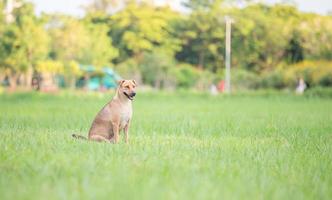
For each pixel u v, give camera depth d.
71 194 8.09
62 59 61.22
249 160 11.66
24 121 19.69
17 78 57.44
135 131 17.20
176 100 42.47
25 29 53.44
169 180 9.19
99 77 60.97
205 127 18.67
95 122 14.16
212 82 65.12
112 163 10.59
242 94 49.47
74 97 43.12
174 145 13.49
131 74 65.06
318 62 64.75
